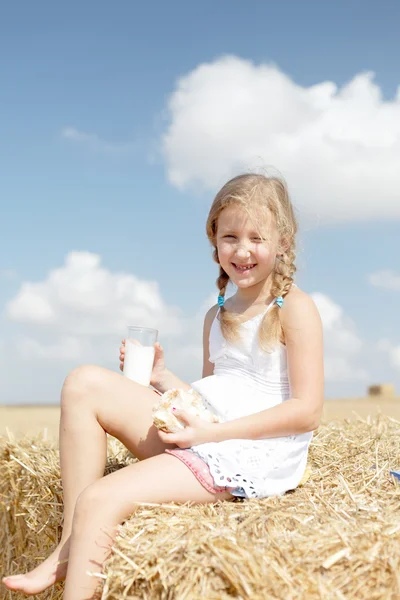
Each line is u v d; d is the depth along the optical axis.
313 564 1.86
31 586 2.52
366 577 1.84
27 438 3.88
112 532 2.29
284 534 2.03
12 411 10.86
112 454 3.48
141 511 2.32
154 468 2.43
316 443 3.43
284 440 2.70
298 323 2.75
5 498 3.60
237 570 1.83
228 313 2.98
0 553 3.60
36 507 3.22
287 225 2.94
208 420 2.65
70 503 2.60
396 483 2.70
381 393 15.21
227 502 2.42
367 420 4.10
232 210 2.84
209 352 3.18
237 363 2.91
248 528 2.09
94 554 2.27
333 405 10.88
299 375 2.72
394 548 1.92
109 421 2.70
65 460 2.64
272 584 1.80
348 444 3.45
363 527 2.05
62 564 2.54
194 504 2.44
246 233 2.82
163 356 3.19
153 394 2.78
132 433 2.69
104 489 2.33
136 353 3.05
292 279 2.88
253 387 2.84
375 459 3.13
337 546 1.93
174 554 1.96
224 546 1.94
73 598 2.25
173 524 2.18
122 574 2.03
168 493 2.39
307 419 2.65
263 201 2.84
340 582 1.83
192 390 2.74
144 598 1.98
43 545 3.22
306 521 2.16
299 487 2.71
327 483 2.72
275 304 2.83
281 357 2.83
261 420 2.60
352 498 2.44
